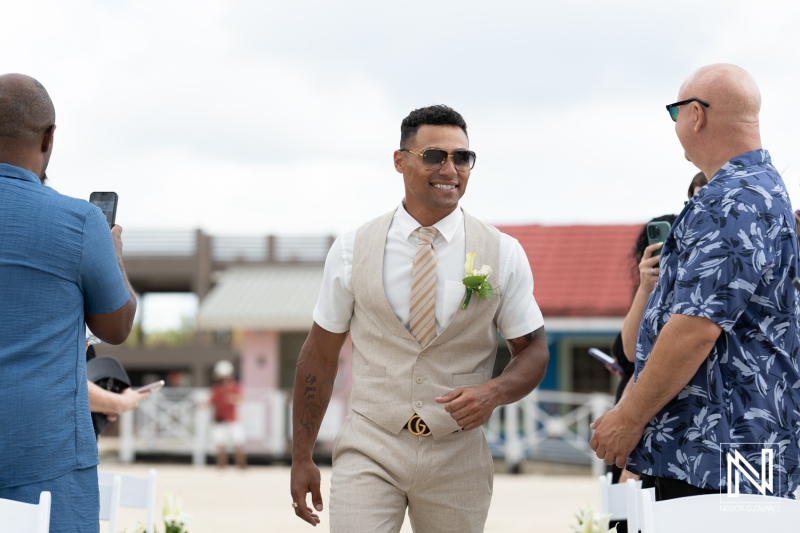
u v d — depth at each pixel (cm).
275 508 1988
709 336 507
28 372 478
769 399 517
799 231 656
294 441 629
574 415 3014
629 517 541
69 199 500
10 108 494
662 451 531
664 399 520
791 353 527
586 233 3322
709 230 512
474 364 598
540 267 3197
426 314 591
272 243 4366
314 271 4291
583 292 3062
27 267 482
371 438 597
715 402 520
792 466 521
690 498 450
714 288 506
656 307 544
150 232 4362
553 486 2402
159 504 1980
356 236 615
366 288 598
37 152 504
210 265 4369
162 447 3625
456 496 596
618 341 742
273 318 3731
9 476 473
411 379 591
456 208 614
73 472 488
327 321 622
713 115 535
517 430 3172
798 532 444
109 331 516
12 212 485
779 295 520
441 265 597
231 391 3078
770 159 539
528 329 607
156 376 4956
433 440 590
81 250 493
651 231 662
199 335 4325
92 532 496
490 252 600
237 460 3061
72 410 490
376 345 604
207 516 1869
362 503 582
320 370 629
